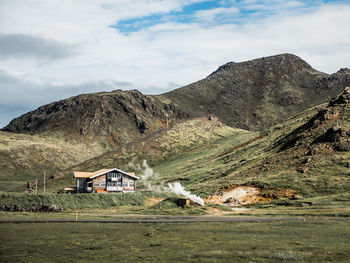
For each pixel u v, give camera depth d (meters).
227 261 27.95
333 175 86.44
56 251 33.03
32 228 45.72
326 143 101.88
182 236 39.91
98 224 49.50
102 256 30.86
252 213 62.84
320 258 27.88
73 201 74.69
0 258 30.66
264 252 30.59
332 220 49.84
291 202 73.56
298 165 97.69
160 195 88.62
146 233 41.66
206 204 71.75
